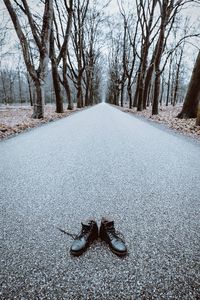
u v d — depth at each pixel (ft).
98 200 8.34
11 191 9.03
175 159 13.87
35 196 8.60
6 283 4.56
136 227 6.64
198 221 7.06
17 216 7.15
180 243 5.93
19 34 30.76
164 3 40.78
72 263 5.16
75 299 4.23
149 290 4.46
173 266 5.10
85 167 12.16
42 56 32.91
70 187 9.49
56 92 48.52
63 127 27.37
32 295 4.29
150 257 5.39
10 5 29.37
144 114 52.75
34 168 11.88
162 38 43.32
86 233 5.90
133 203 8.15
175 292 4.42
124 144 17.99
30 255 5.38
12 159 13.46
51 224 6.72
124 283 4.61
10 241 5.89
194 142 19.11
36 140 19.04
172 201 8.37
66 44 43.62
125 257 5.38
